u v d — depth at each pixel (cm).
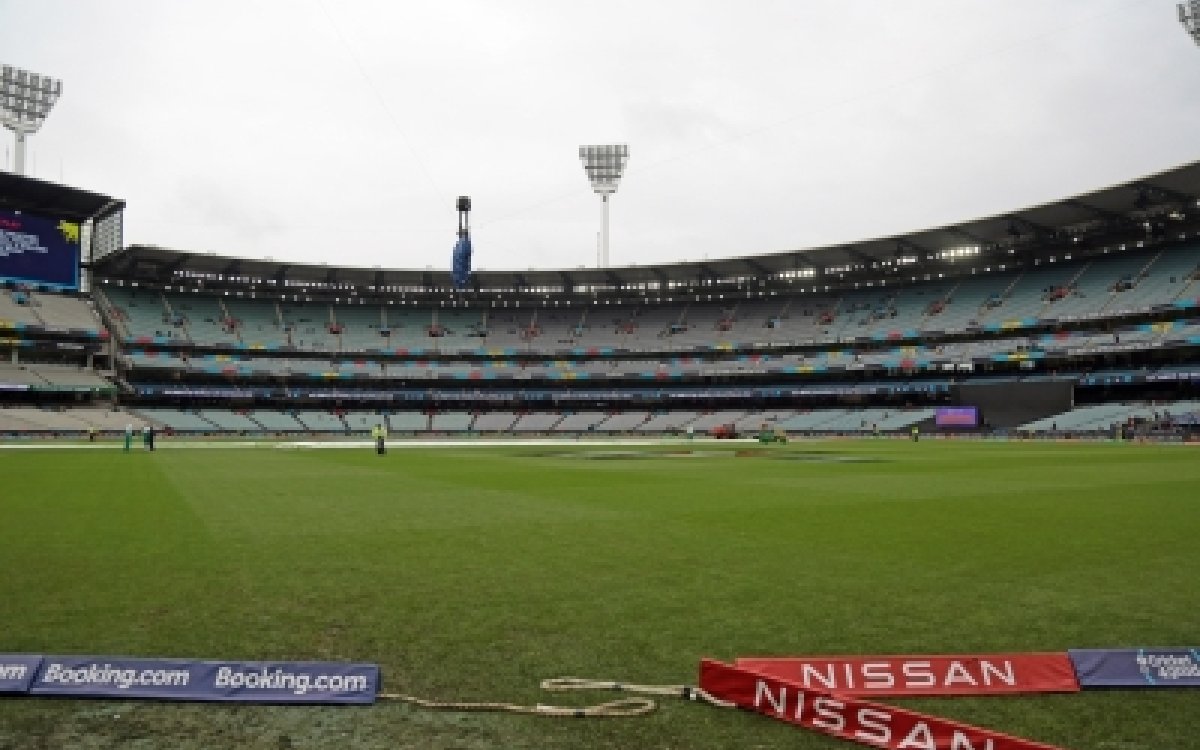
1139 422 6481
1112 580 956
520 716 532
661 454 4575
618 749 478
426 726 515
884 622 757
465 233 2670
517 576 980
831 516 1603
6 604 822
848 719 500
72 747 481
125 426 7619
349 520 1537
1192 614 788
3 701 562
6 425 6856
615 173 10281
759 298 10719
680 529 1412
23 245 7856
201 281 9731
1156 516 1591
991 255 8819
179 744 486
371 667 575
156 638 695
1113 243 8175
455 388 9931
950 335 8562
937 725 473
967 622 758
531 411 10038
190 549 1183
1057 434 6838
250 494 2061
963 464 3431
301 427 8756
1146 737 501
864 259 9175
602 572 1007
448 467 3272
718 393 9538
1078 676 603
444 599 855
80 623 744
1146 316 7219
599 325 10862
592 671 619
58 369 8062
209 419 8362
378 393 9444
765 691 540
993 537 1311
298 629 730
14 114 8175
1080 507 1759
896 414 8362
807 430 8562
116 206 8275
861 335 9169
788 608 816
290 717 534
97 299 8975
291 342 9681
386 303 10944
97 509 1703
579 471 3034
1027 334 8069
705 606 824
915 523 1491
